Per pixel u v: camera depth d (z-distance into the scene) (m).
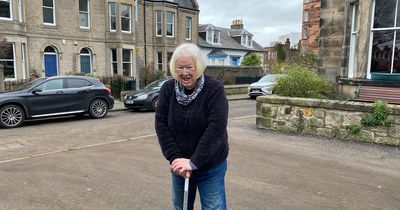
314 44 13.61
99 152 6.27
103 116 11.76
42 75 19.78
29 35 19.11
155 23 26.34
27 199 4.07
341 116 7.01
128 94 13.91
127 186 4.45
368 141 6.71
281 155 5.87
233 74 24.25
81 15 21.73
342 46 10.10
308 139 7.08
